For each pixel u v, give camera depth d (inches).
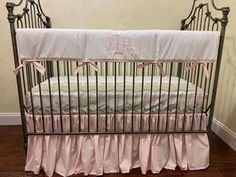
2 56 94.1
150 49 61.5
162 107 70.2
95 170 70.6
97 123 68.9
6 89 98.2
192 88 73.9
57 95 67.2
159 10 96.4
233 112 84.4
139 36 60.2
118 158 71.1
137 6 95.0
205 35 61.9
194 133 71.6
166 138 71.7
